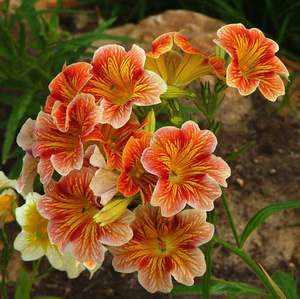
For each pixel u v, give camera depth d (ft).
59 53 1.98
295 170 2.00
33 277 1.49
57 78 1.31
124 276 1.83
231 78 1.30
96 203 1.24
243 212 1.91
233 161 2.00
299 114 2.10
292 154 2.03
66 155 1.26
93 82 1.29
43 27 2.16
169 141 1.22
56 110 1.26
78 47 1.98
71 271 1.40
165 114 1.93
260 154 2.02
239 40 1.33
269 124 2.08
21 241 1.38
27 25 2.25
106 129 1.26
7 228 1.88
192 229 1.27
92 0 2.46
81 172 1.25
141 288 1.81
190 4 2.45
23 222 1.38
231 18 2.32
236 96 2.11
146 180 1.24
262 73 1.35
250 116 2.09
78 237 1.25
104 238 1.23
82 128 1.24
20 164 1.85
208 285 1.38
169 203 1.20
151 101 1.25
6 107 2.13
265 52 1.35
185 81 1.37
